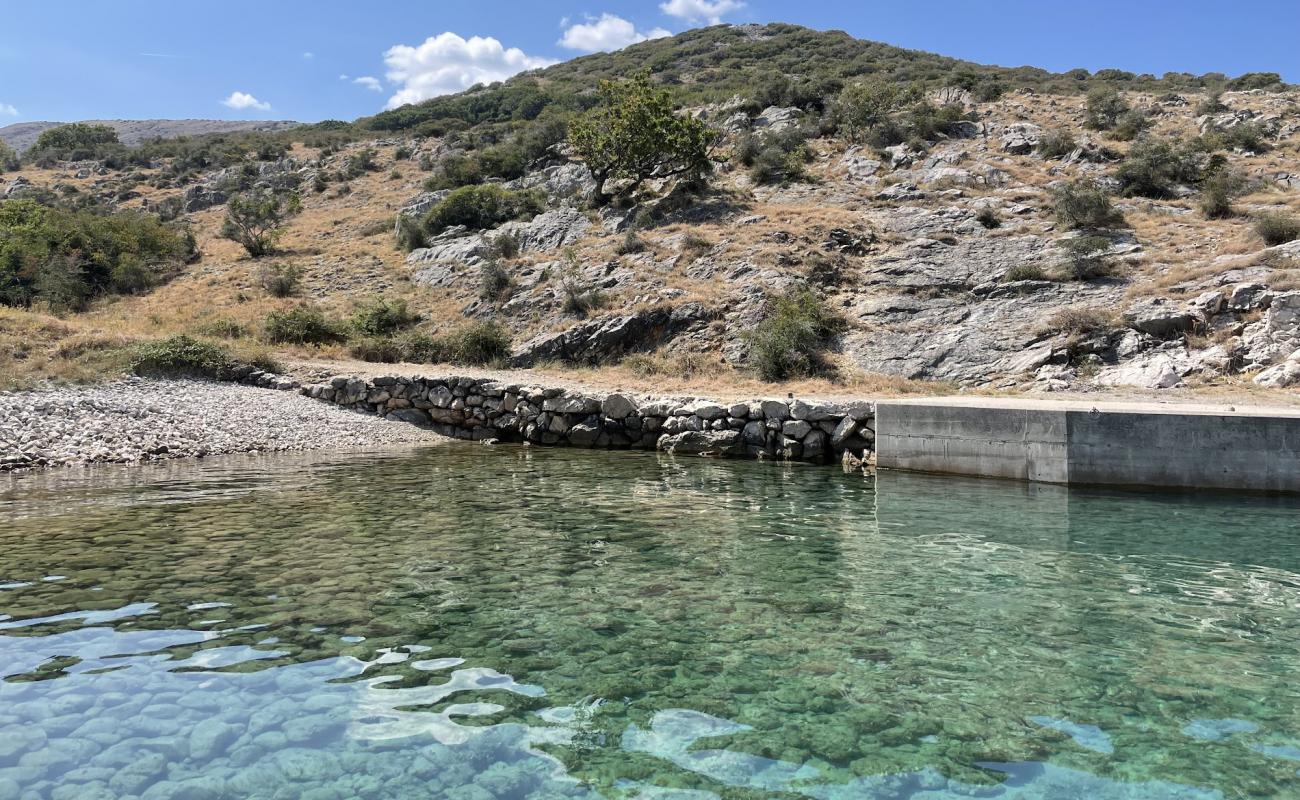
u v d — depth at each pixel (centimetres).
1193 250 2689
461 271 3884
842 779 400
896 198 3825
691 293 3020
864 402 1677
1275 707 489
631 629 625
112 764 400
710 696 500
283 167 7638
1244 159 3950
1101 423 1345
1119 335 2172
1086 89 6756
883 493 1295
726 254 3316
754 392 2261
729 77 9056
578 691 505
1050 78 7994
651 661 559
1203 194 3291
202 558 833
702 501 1217
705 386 2386
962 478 1457
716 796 382
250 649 569
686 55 11031
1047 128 4803
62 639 582
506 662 553
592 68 11631
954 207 3516
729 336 2747
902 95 5509
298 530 980
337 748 424
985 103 5584
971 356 2334
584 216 4241
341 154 7969
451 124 8806
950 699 499
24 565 795
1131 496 1262
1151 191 3622
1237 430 1271
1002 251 2952
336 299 3756
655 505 1180
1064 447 1366
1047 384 2069
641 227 3956
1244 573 811
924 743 441
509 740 438
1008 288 2631
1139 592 739
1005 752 430
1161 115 5062
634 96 4456
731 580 773
